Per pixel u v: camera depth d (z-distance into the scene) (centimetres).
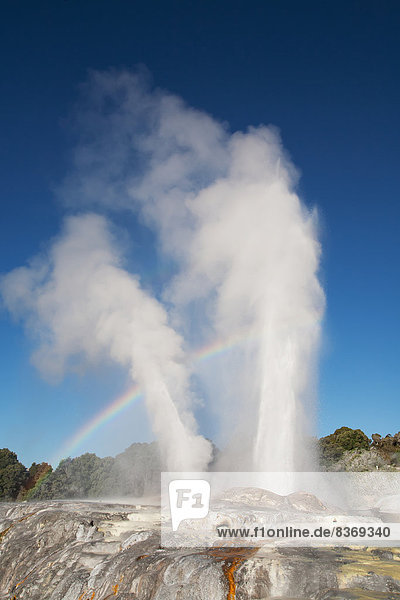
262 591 1691
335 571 1744
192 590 1742
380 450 8550
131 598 1878
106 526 2884
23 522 3312
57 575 2395
